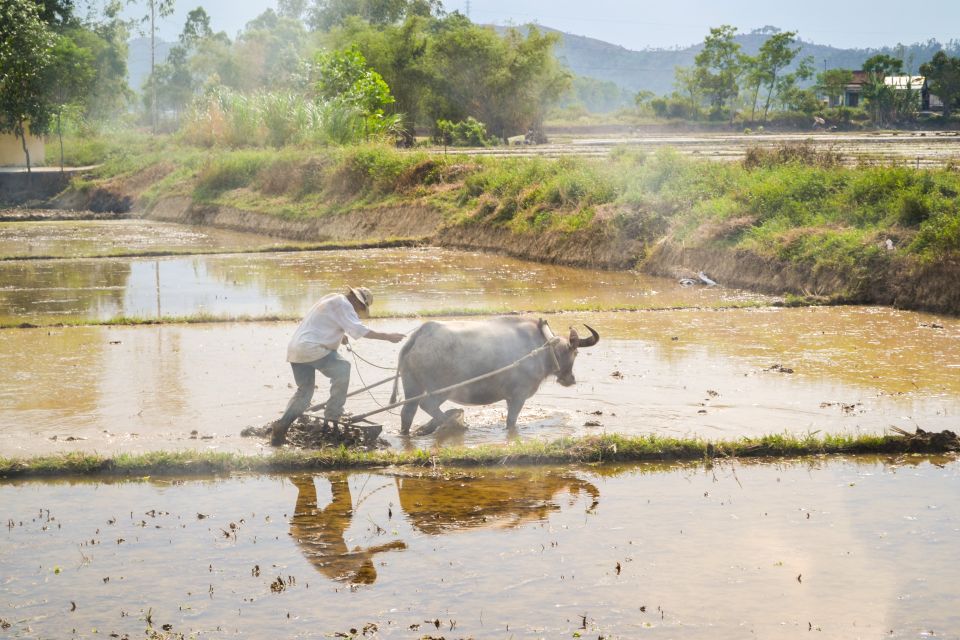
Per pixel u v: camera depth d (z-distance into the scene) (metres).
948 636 7.87
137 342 19.75
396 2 129.38
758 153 36.25
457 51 90.56
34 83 64.31
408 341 13.62
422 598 8.64
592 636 7.92
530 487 11.54
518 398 13.91
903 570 9.05
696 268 29.17
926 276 22.88
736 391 15.52
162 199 56.78
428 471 12.09
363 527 10.32
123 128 100.69
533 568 9.23
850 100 142.38
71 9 106.19
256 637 7.95
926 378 16.17
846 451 12.53
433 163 44.53
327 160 49.56
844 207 27.72
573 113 139.00
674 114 135.38
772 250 26.75
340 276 30.50
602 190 34.88
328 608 8.45
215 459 12.06
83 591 8.80
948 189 26.30
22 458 12.16
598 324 21.39
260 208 48.88
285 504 11.05
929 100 138.75
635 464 12.33
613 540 9.88
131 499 11.20
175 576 9.12
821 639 7.83
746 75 140.75
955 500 10.84
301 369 13.17
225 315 22.44
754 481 11.61
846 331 20.34
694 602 8.48
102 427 13.78
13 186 63.91
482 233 38.22
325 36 109.56
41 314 23.58
